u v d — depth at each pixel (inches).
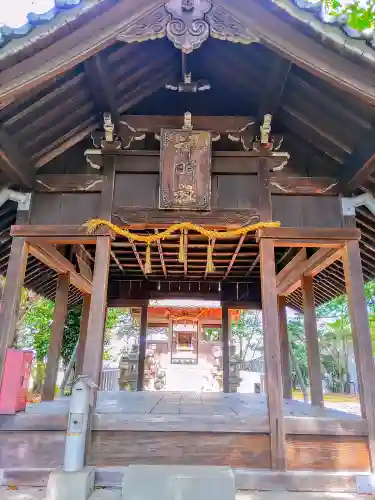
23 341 605.3
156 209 182.5
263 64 175.6
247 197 184.5
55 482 127.6
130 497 117.6
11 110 148.4
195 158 184.9
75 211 184.4
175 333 574.9
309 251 237.0
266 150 189.6
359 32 126.3
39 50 130.3
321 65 135.3
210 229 183.8
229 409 204.5
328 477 145.5
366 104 144.2
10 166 162.2
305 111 178.1
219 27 143.0
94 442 150.3
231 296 374.9
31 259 259.6
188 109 216.8
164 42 180.1
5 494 135.0
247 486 143.4
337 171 187.5
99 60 152.0
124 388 432.5
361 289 171.2
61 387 359.9
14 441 151.9
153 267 325.4
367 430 153.0
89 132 196.2
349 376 802.8
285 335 335.3
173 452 149.9
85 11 129.3
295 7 132.4
